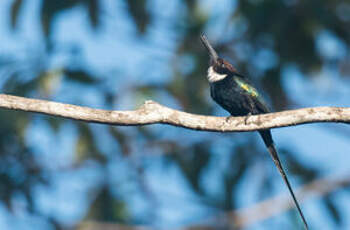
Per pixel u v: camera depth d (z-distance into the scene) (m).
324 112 7.88
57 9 11.79
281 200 13.74
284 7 12.47
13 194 13.26
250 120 8.10
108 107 12.70
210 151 14.04
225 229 13.42
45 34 11.84
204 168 13.90
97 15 12.00
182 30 13.55
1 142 12.79
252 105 10.74
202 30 13.51
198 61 13.49
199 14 13.46
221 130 8.20
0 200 13.16
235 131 8.19
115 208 13.59
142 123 8.12
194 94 13.44
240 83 10.75
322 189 13.84
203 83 13.49
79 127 12.79
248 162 13.91
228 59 13.66
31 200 13.30
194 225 13.47
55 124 12.38
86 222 13.44
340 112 7.86
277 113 8.07
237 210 13.56
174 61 13.46
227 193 13.53
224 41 13.61
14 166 13.30
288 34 12.59
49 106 8.03
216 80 10.92
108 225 13.48
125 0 12.45
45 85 11.95
